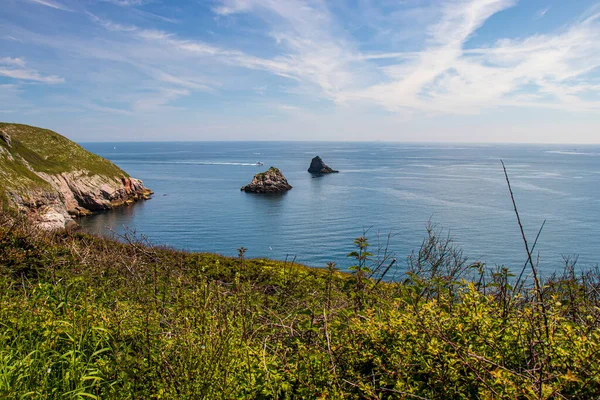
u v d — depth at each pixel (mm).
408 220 54031
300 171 148125
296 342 3898
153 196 81312
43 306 4828
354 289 4652
